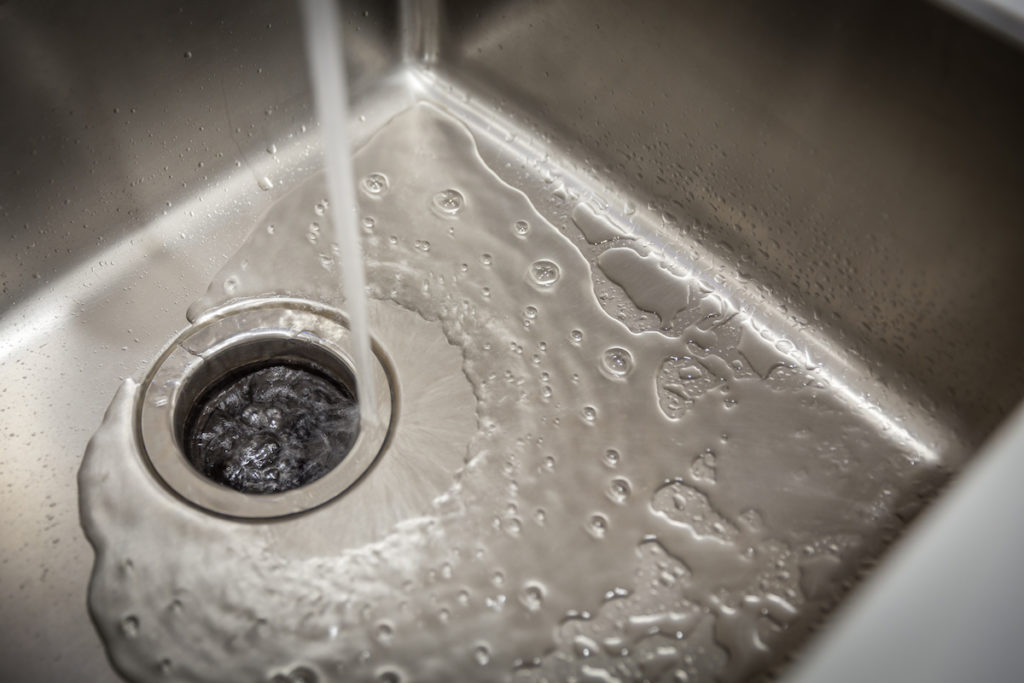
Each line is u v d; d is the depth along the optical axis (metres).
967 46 0.41
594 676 0.42
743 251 0.53
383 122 0.59
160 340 0.50
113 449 0.47
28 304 0.50
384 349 0.51
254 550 0.45
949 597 0.31
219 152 0.54
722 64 0.49
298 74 0.55
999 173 0.43
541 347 0.51
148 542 0.45
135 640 0.42
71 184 0.49
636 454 0.48
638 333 0.52
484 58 0.58
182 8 0.49
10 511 0.45
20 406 0.48
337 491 0.47
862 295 0.50
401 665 0.42
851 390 0.50
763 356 0.51
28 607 0.43
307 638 0.43
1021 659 0.30
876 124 0.46
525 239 0.55
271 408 0.50
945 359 0.48
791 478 0.48
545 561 0.45
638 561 0.45
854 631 0.30
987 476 0.33
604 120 0.55
